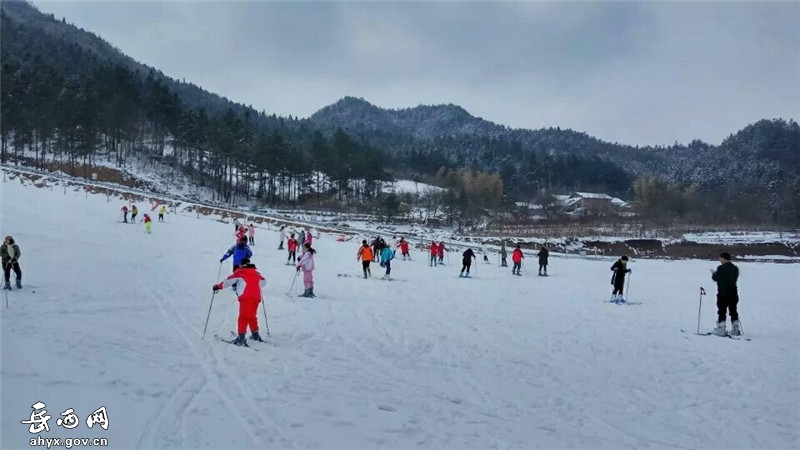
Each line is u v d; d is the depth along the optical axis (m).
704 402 10.30
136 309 15.65
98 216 48.38
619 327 18.14
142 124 119.62
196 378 9.59
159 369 9.88
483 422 8.63
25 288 17.83
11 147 102.38
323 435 7.52
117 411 7.74
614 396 10.43
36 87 96.56
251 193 109.44
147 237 39.09
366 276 29.03
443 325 16.84
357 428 7.89
